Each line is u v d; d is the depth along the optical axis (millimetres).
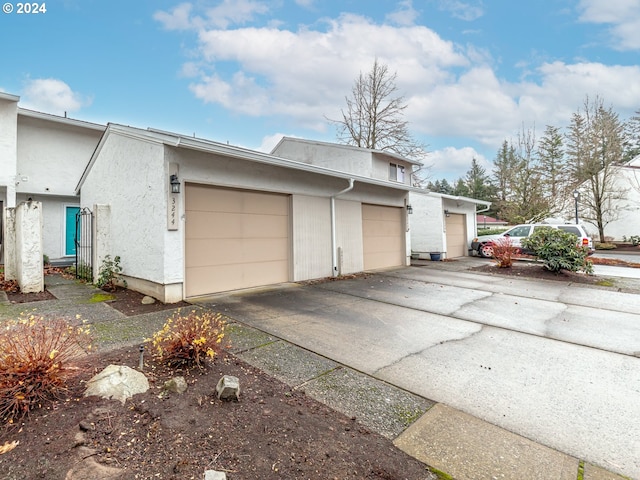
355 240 10320
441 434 2518
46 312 5125
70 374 2521
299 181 8523
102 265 7570
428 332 4898
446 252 15156
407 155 21500
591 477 2105
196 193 6543
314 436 2357
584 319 5633
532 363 3855
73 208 12242
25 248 6539
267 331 4668
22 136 11039
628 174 20875
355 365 3707
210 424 2332
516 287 8359
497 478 2076
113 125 7414
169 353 3156
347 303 6484
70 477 1743
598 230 21609
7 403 2172
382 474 2057
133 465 1883
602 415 2820
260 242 7730
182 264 6160
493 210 38438
